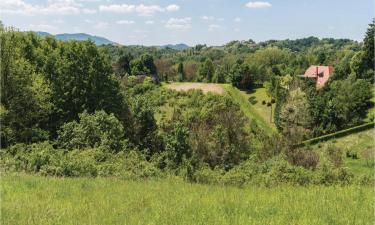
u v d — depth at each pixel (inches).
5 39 1513.3
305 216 337.7
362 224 317.4
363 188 515.8
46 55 1859.0
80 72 1801.2
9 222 309.3
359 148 2696.9
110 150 1254.3
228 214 350.9
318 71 5600.4
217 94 4266.7
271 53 7278.5
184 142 1534.2
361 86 3390.7
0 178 561.6
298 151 1686.8
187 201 411.8
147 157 1669.5
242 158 1899.6
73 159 800.3
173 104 4099.4
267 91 4537.4
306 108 3378.4
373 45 4175.7
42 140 1569.9
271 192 501.7
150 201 415.8
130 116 1934.1
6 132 1471.5
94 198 435.5
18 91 1521.9
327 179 743.7
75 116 1759.4
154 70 6230.3
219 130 1909.4
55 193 461.1
